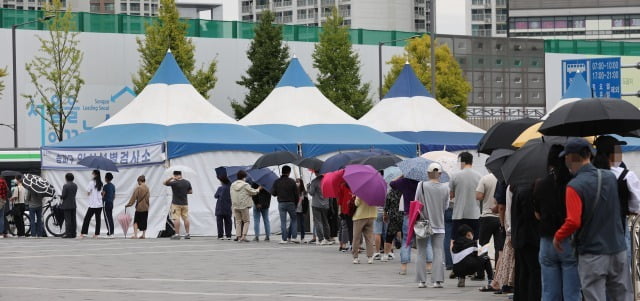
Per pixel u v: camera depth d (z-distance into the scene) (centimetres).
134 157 3497
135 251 2750
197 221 3475
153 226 3447
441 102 7600
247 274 2081
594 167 1115
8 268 2242
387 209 2292
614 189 1106
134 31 6950
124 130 3653
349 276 2027
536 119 1659
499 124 1655
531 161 1355
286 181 3052
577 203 1095
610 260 1107
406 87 4325
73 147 3619
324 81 7081
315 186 2967
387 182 2498
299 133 3819
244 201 3142
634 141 4016
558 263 1216
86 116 6656
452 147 4047
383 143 3841
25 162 4288
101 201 3384
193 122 3675
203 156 3494
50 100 6425
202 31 7244
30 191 3506
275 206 3628
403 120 4166
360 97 7044
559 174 1198
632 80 9312
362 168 2238
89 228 3597
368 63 8006
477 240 1933
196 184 3478
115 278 2011
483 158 4153
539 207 1216
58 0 6291
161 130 3606
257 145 3578
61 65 6444
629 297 1148
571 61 5266
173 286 1847
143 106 3769
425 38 7681
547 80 8919
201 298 1642
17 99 6425
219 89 7288
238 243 3100
